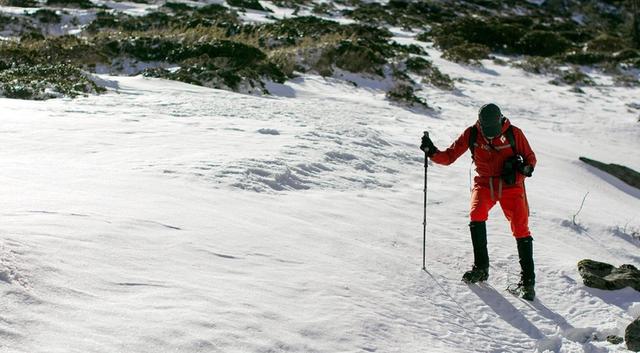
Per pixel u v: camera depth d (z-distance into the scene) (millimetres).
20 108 9766
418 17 43500
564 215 7688
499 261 5727
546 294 5168
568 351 4152
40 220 4098
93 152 7016
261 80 18516
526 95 23094
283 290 3957
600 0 55062
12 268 3174
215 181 6199
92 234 4012
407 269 5027
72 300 3104
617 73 29703
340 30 30672
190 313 3270
